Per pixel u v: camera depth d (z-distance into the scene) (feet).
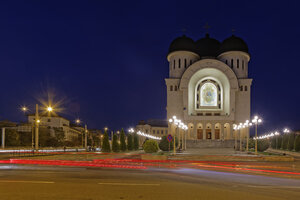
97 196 28.43
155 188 32.99
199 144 184.96
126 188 32.76
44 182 36.60
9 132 184.14
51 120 241.35
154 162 76.07
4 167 56.44
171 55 226.38
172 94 215.51
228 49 217.77
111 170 52.70
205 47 241.55
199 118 201.05
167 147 126.52
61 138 231.71
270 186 35.83
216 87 214.28
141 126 303.68
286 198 28.66
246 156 85.25
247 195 29.81
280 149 183.11
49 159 81.20
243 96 209.36
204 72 210.59
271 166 66.08
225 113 207.62
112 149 141.18
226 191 31.86
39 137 205.67
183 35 226.99
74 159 86.53
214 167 61.62
